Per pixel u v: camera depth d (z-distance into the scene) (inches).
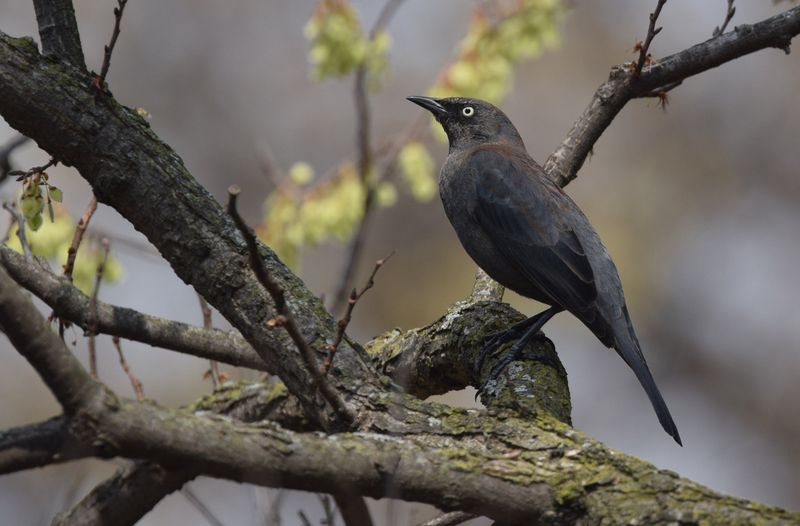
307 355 267.0
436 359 382.6
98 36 992.2
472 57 512.7
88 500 282.7
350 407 301.1
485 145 484.7
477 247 457.7
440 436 284.5
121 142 317.7
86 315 324.5
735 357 892.6
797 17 407.8
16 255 319.9
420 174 515.2
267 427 239.6
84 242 429.4
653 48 982.4
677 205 940.6
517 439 273.9
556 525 255.6
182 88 995.3
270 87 1008.2
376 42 493.7
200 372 795.4
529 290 447.8
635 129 963.3
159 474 274.8
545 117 976.9
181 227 320.8
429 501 253.9
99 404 221.6
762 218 943.7
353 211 490.9
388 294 871.7
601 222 925.8
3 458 218.7
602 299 428.8
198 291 327.0
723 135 963.3
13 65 311.6
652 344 897.5
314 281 848.9
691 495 245.3
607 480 254.1
